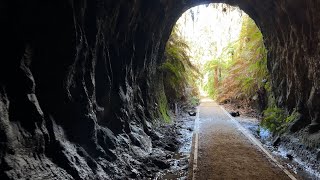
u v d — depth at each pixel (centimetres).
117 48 1104
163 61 2222
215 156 1119
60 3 688
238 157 1106
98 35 893
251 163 1028
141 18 1324
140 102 1462
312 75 1145
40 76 695
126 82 1180
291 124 1305
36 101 647
